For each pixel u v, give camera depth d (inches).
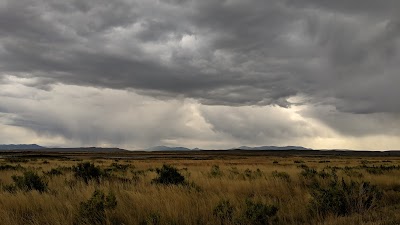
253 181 589.9
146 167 1341.0
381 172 897.5
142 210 341.1
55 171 819.4
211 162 2215.8
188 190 468.4
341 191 378.9
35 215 339.3
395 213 337.4
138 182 592.1
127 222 318.7
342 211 361.4
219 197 420.8
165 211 331.3
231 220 330.0
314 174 717.3
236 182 576.1
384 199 450.3
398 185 622.5
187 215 324.2
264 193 503.8
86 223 313.1
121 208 343.0
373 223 293.7
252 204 345.1
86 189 460.1
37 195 400.8
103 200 350.0
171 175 620.7
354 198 369.4
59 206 355.3
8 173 799.7
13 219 311.6
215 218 332.2
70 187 518.0
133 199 383.2
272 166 1449.3
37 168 1098.7
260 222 324.2
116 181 620.7
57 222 304.3
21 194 398.0
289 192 509.7
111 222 318.0
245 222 322.7
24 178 514.6
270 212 337.1
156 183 599.2
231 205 360.8
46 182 553.9
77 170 691.4
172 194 414.6
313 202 370.0
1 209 335.0
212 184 568.7
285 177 703.7
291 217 336.5
